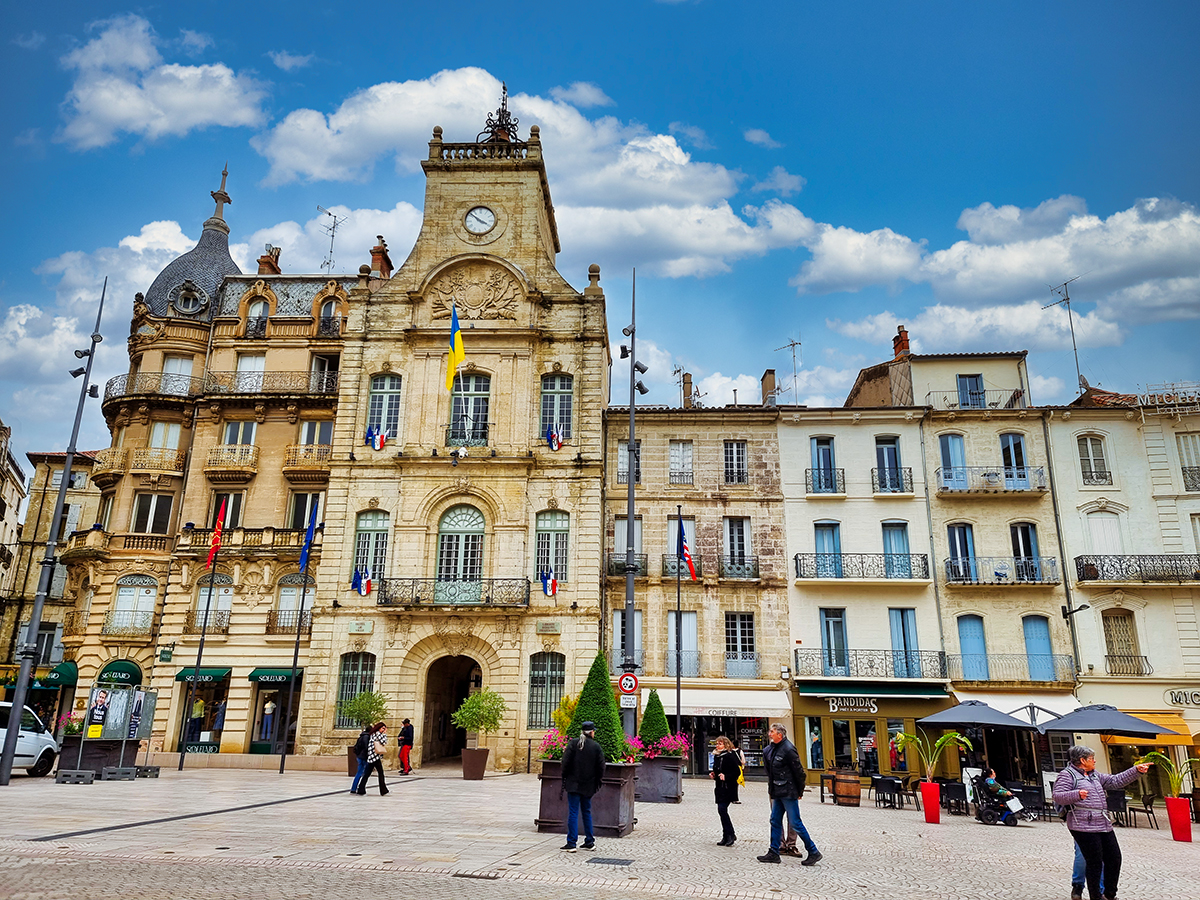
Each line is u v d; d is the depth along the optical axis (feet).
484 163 123.65
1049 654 109.19
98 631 118.62
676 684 102.89
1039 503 114.32
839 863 40.70
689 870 36.99
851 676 108.06
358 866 34.71
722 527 115.24
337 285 130.62
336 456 114.42
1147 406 115.65
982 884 36.55
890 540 114.73
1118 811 72.69
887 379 129.49
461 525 111.75
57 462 164.55
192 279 139.95
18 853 34.32
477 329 116.47
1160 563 110.52
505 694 104.06
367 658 108.17
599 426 113.50
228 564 118.01
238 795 63.21
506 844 42.01
